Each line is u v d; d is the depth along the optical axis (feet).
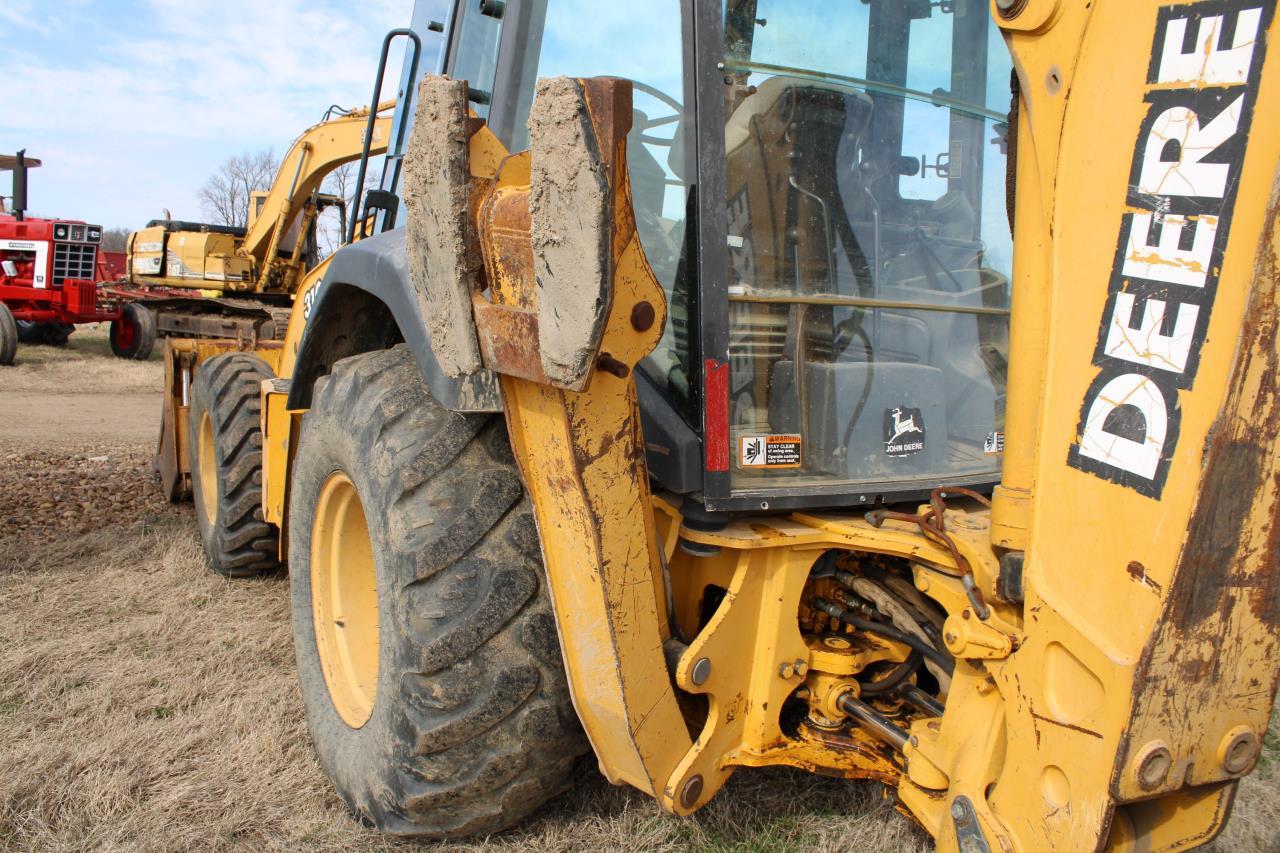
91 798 8.39
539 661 6.98
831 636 7.45
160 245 45.03
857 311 7.32
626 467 6.21
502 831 7.84
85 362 47.88
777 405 7.00
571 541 6.33
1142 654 4.38
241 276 41.98
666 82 6.74
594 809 8.23
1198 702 4.51
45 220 47.60
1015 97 5.64
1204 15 4.30
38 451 25.13
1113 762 4.50
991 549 5.90
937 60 7.66
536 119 5.38
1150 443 4.46
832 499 6.89
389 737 7.17
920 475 7.50
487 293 6.29
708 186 6.38
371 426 7.41
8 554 15.37
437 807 7.16
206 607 13.26
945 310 7.75
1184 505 4.29
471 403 6.61
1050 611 4.90
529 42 8.20
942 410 7.64
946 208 7.80
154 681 10.81
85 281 47.57
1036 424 5.33
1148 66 4.53
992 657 5.47
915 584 6.65
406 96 11.09
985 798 5.56
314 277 11.76
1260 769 9.28
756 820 8.11
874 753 7.04
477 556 6.86
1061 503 4.90
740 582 6.73
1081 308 4.84
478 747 6.98
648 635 6.42
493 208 6.07
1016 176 5.46
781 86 6.91
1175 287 4.41
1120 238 4.65
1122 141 4.65
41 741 9.33
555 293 5.45
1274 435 4.28
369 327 9.61
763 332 6.96
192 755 9.23
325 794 8.62
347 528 8.95
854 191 7.33
